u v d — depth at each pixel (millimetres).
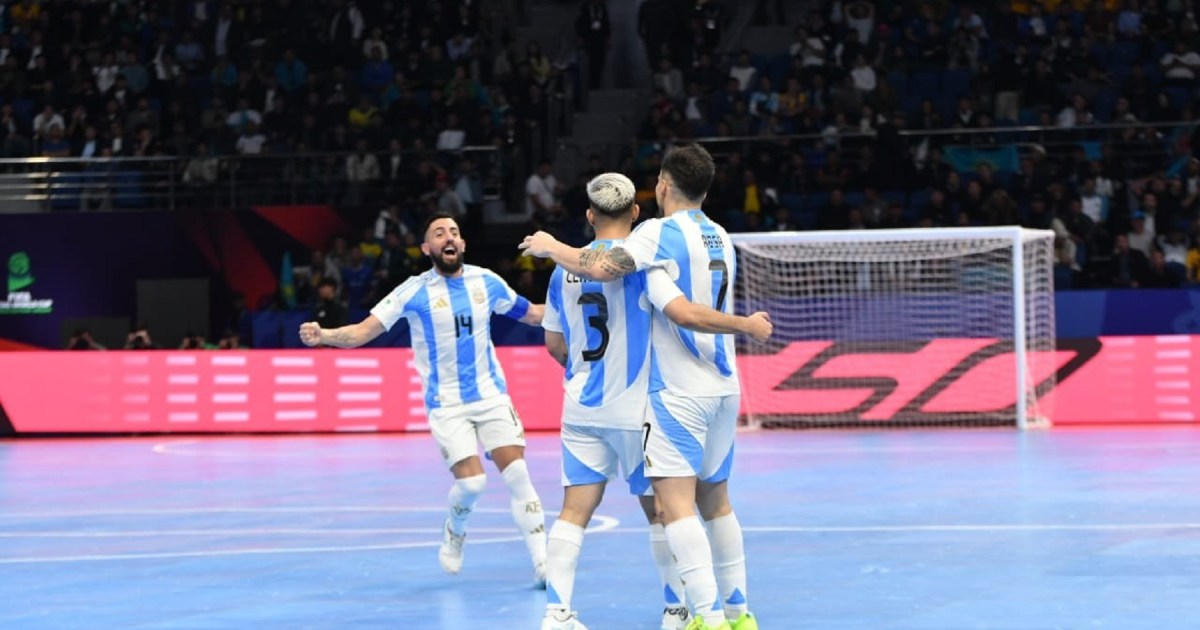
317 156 44906
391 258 40781
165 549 17844
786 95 45938
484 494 23312
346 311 38031
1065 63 46000
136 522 20672
